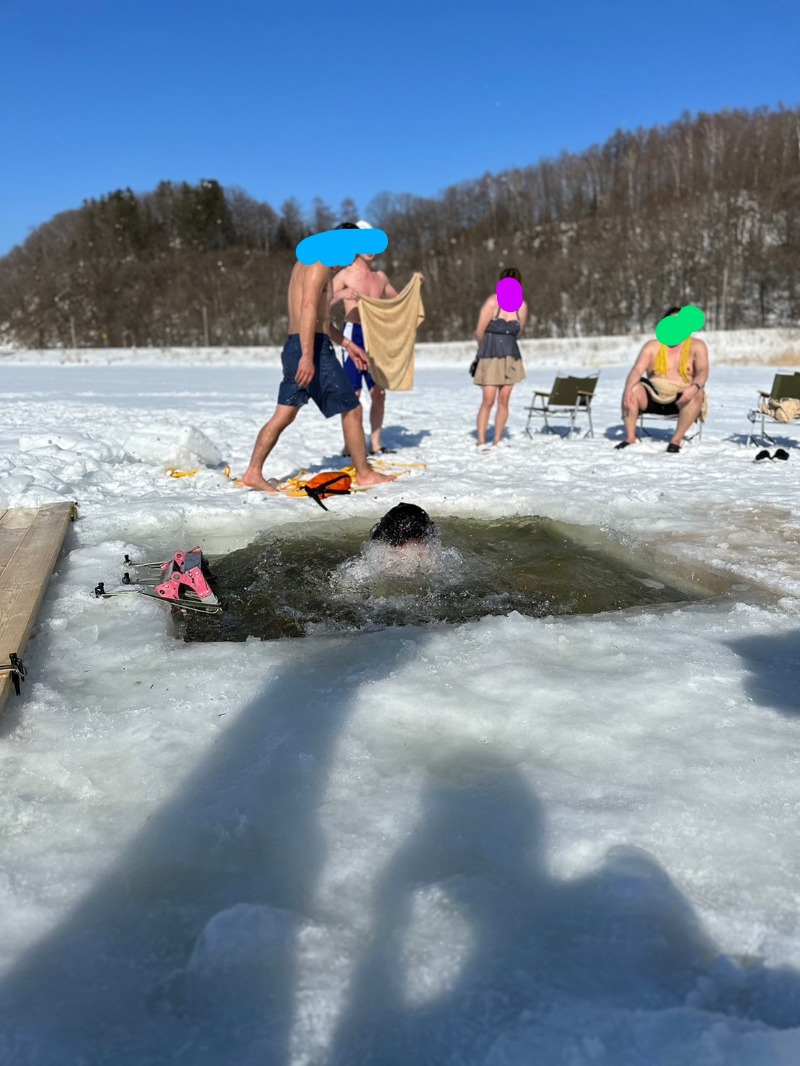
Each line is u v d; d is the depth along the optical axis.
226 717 2.26
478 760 2.02
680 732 2.13
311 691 2.41
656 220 66.25
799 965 1.33
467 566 3.92
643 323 60.28
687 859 1.59
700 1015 1.19
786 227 64.38
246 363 54.00
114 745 2.13
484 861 1.60
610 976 1.31
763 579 3.59
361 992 1.29
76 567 3.82
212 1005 1.28
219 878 1.58
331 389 5.71
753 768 1.93
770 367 28.27
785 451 7.20
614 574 3.82
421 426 10.12
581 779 1.90
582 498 5.34
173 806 1.82
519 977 1.31
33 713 2.30
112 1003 1.29
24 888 1.55
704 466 6.77
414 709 2.27
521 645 2.78
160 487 5.84
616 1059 1.13
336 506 5.19
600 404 13.38
